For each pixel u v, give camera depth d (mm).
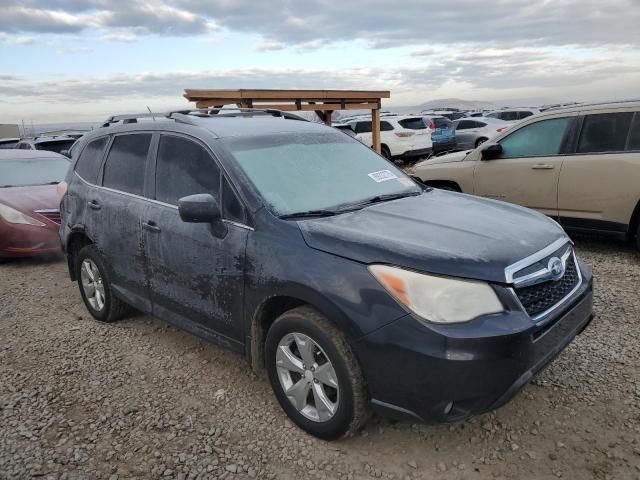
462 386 2498
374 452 2934
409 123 17625
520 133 6816
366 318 2654
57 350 4367
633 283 5238
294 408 3111
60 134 19609
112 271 4512
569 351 3914
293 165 3660
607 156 6000
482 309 2572
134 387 3727
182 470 2850
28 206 7168
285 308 3217
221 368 3957
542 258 2896
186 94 9945
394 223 3102
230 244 3285
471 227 3061
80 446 3072
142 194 4145
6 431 3229
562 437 2975
